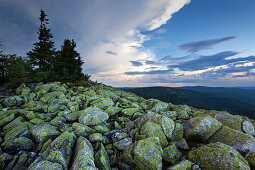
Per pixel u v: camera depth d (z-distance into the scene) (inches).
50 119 145.2
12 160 83.1
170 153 97.2
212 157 88.5
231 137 107.8
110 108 181.2
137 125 146.2
